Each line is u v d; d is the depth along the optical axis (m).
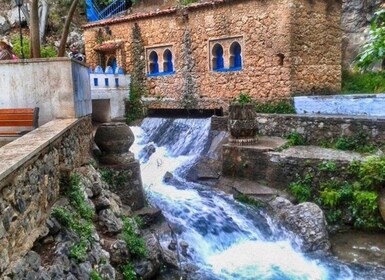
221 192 9.88
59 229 4.39
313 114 11.58
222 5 13.64
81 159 7.12
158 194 9.59
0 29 21.19
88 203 5.73
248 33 13.16
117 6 20.62
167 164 11.98
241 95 12.72
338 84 14.27
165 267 6.64
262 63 12.97
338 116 10.61
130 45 16.56
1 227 3.02
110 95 15.74
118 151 8.17
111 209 6.36
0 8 21.78
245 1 13.05
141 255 6.08
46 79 7.12
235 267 7.18
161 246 6.87
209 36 14.17
